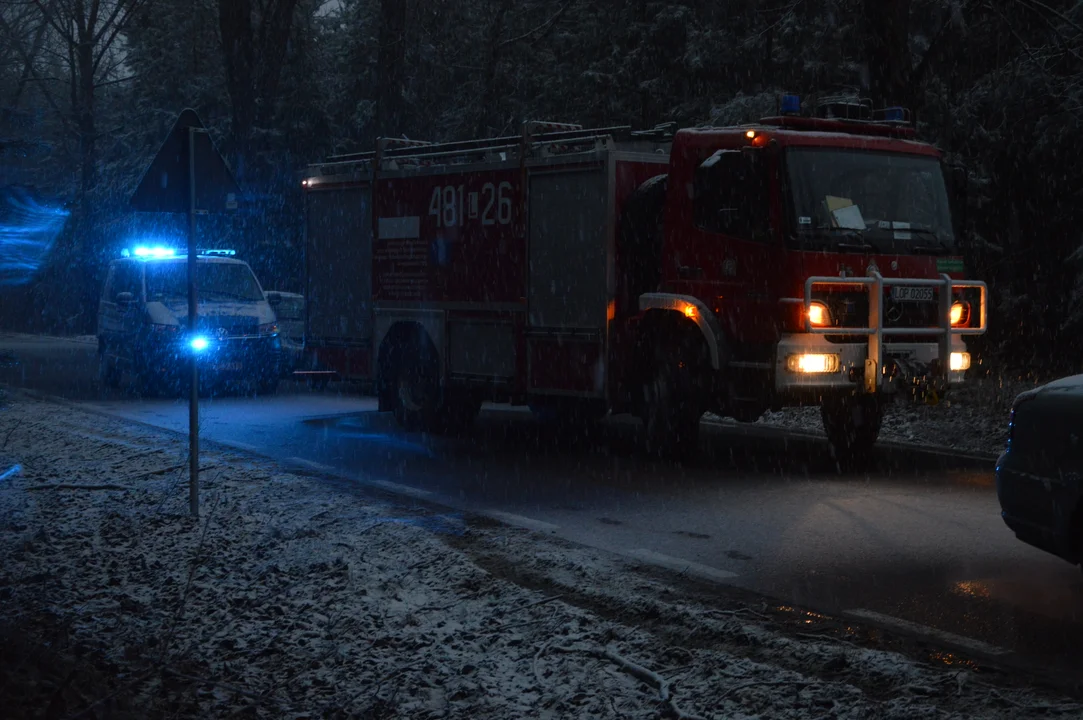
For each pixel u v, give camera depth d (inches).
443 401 565.6
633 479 435.8
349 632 245.8
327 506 370.6
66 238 1715.1
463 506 378.9
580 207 491.8
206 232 1258.0
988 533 336.8
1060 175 813.2
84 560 313.9
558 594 267.4
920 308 437.7
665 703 197.8
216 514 362.0
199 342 732.0
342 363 629.6
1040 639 233.8
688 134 458.9
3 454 489.1
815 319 419.8
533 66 1467.8
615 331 483.2
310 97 1528.1
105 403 706.2
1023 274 849.5
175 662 230.8
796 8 927.0
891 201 443.5
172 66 1736.0
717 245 445.4
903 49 689.0
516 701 204.4
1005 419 553.9
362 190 614.2
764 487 417.4
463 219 550.9
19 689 200.2
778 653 222.5
